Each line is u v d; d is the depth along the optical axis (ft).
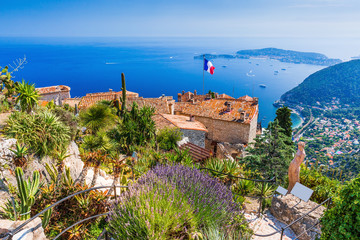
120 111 79.36
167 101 137.39
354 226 15.06
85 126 62.18
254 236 22.31
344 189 16.05
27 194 19.69
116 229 15.81
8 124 31.58
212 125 133.59
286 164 59.52
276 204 27.43
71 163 35.55
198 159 65.87
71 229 21.45
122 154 57.41
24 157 26.61
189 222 16.63
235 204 21.25
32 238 13.53
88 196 24.76
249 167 60.54
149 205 16.21
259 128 167.53
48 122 32.37
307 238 22.67
